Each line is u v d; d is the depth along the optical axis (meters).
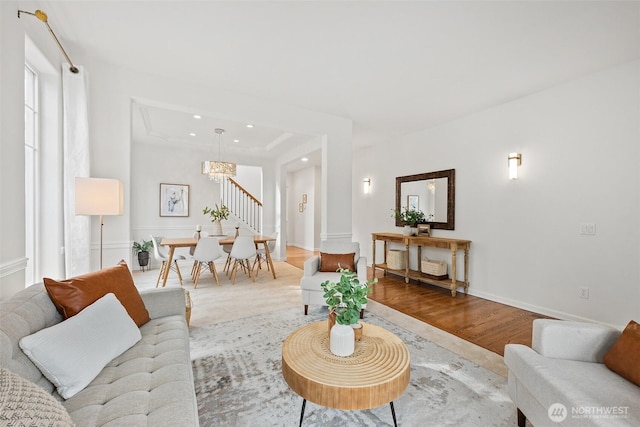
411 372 1.98
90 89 2.66
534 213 3.29
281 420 1.51
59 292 1.46
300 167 8.57
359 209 6.14
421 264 4.49
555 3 1.90
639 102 2.56
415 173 4.87
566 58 2.58
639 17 2.02
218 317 3.00
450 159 4.29
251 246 4.60
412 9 1.99
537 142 3.28
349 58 2.64
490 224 3.75
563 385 1.14
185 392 1.16
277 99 3.60
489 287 3.74
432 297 3.80
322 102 3.68
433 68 2.80
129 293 1.81
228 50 2.54
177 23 2.19
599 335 1.37
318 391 1.28
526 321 2.96
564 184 3.04
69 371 1.15
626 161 2.63
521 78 2.96
